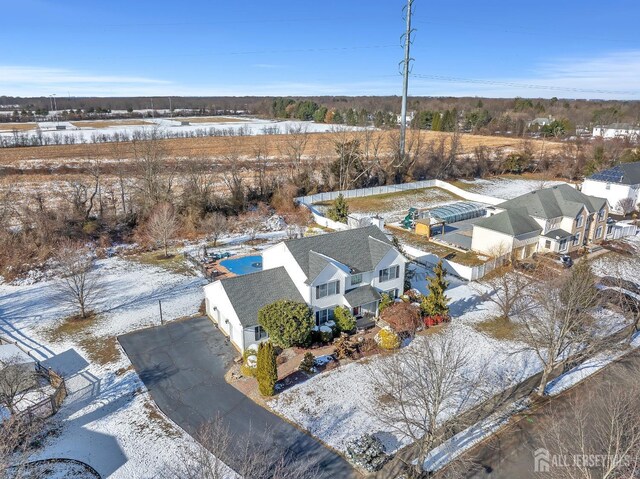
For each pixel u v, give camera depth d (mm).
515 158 98188
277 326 31312
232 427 25562
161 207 56156
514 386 29516
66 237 52000
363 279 37219
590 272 35031
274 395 28297
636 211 70375
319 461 23281
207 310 38156
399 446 24422
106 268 48031
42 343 34062
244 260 49656
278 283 35219
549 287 33188
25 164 84625
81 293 37438
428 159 92125
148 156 62656
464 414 25953
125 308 39406
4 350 31234
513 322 37250
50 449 23859
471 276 45125
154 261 50000
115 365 31266
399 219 66125
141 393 28406
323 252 36625
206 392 28547
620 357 32812
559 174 96062
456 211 62656
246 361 30453
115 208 60875
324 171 79688
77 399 27859
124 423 25844
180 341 34281
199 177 69812
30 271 46250
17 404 26859
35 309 39281
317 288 34312
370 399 28031
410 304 37062
